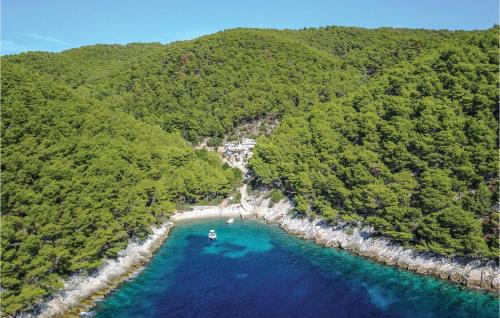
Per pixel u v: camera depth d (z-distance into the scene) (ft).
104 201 245.65
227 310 200.75
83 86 590.55
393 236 253.85
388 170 286.87
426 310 195.21
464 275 219.00
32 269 186.39
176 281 235.61
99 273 227.81
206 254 284.20
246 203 415.64
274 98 538.88
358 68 608.19
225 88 558.97
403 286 221.46
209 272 249.75
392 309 197.98
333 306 203.51
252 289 224.53
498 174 244.01
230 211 403.34
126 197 268.62
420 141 284.20
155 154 384.06
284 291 221.46
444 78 327.47
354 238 283.18
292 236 324.19
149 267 257.96
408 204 260.42
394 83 370.32
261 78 573.74
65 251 200.64
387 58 603.26
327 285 227.61
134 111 530.68
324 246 294.66
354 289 221.05
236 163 476.95
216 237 323.78
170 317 193.67
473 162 254.47
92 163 269.44
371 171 298.97
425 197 248.93
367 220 266.98
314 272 246.68
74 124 303.07
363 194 280.31
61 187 228.02
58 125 280.51
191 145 505.66
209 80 572.10
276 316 194.59
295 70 590.96
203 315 195.72
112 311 197.67
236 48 632.79
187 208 404.36
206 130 514.27
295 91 544.62
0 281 171.53
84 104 352.28
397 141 301.43
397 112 325.62
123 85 588.09
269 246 299.99
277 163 396.98
